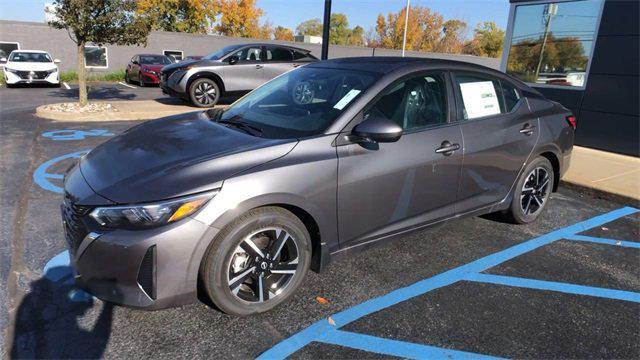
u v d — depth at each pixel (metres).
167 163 2.65
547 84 8.40
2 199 4.53
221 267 2.52
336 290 3.12
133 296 2.40
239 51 11.48
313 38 41.53
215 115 3.70
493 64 41.00
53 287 2.99
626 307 3.07
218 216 2.43
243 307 2.68
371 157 3.02
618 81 7.24
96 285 2.45
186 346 2.49
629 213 4.94
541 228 4.42
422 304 3.00
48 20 10.18
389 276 3.35
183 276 2.42
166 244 2.35
